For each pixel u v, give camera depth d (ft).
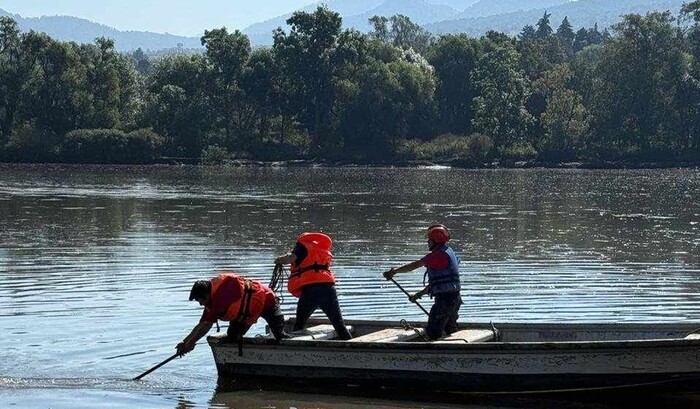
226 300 119.65
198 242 257.96
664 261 225.76
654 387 113.19
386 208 385.29
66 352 132.87
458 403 115.55
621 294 177.37
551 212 372.38
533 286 186.50
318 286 126.62
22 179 612.29
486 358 115.96
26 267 209.15
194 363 129.80
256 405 113.39
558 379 114.73
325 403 114.83
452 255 126.31
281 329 122.62
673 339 109.60
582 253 241.14
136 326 147.84
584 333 126.41
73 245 250.16
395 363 118.73
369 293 177.17
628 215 361.10
